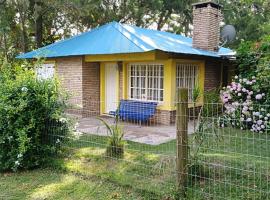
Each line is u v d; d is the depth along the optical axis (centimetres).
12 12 1848
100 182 547
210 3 1378
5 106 605
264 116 802
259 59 1107
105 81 1411
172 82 1195
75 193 515
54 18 2108
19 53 2044
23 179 580
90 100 1382
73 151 693
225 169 546
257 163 588
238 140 687
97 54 1226
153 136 955
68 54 1311
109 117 1324
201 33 1395
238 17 2781
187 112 472
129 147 802
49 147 646
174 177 506
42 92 649
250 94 1028
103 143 740
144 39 1247
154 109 1141
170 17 2853
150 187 501
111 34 1343
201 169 500
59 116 648
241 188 480
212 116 555
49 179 576
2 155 616
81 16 1966
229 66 1494
